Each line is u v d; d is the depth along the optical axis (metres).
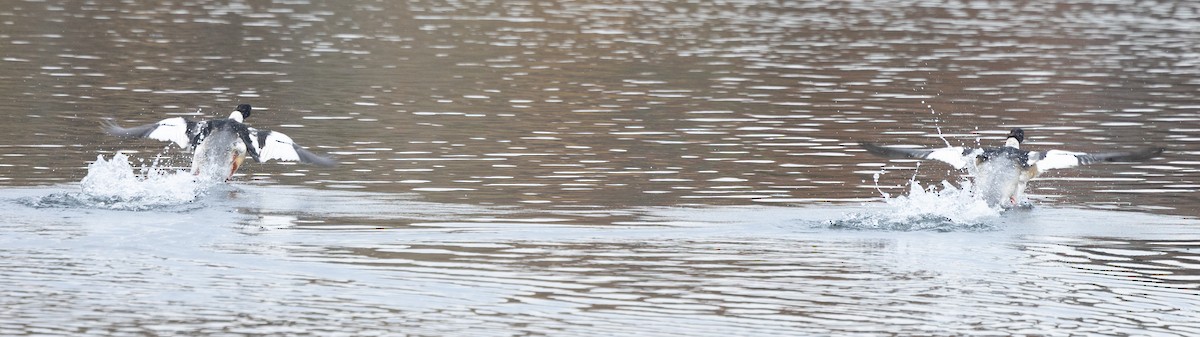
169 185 73.75
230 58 132.50
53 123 96.38
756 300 54.22
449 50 142.12
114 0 180.00
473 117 102.88
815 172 84.62
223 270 57.00
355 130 96.50
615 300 53.91
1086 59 144.88
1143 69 137.88
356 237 64.19
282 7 177.88
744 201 75.19
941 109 111.88
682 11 186.38
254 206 70.75
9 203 69.25
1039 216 71.69
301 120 100.44
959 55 146.50
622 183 79.69
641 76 126.81
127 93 111.06
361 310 51.53
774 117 105.81
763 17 181.25
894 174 84.88
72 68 123.12
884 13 189.75
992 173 72.75
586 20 172.88
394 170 82.19
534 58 137.50
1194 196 78.38
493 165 84.38
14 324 48.19
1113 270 60.41
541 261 60.06
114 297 52.19
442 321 50.38
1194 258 62.97
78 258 58.25
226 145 75.25
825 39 158.50
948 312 53.06
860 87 122.81
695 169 84.56
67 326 48.22
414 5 184.50
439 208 71.62
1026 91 122.31
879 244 64.56
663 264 59.91
